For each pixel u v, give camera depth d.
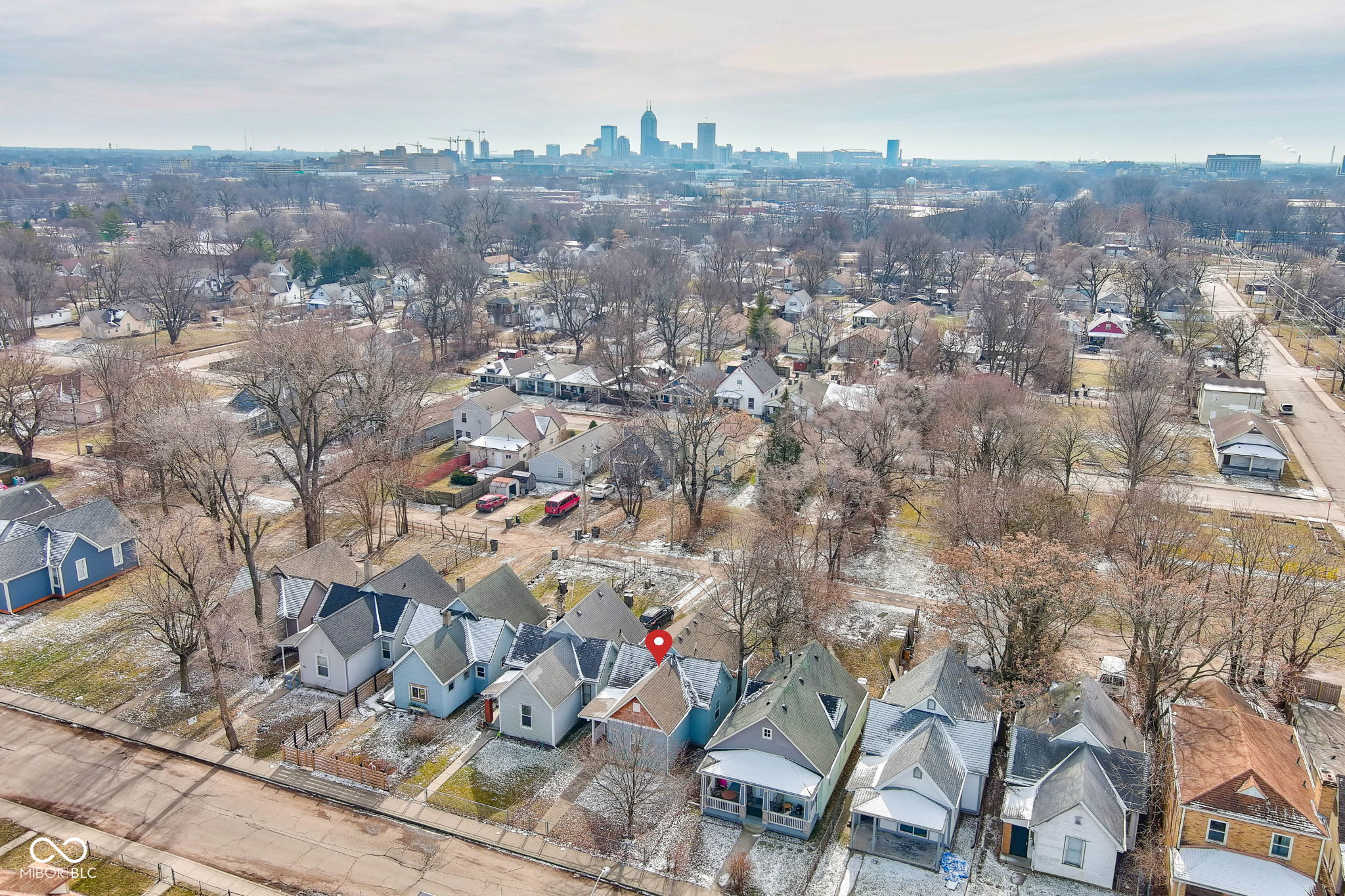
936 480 87.75
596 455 95.19
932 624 61.78
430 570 63.38
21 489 72.62
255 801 45.69
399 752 49.62
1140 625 49.25
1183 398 115.81
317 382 73.75
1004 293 145.00
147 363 99.50
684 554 75.75
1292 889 36.59
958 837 43.31
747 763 44.81
